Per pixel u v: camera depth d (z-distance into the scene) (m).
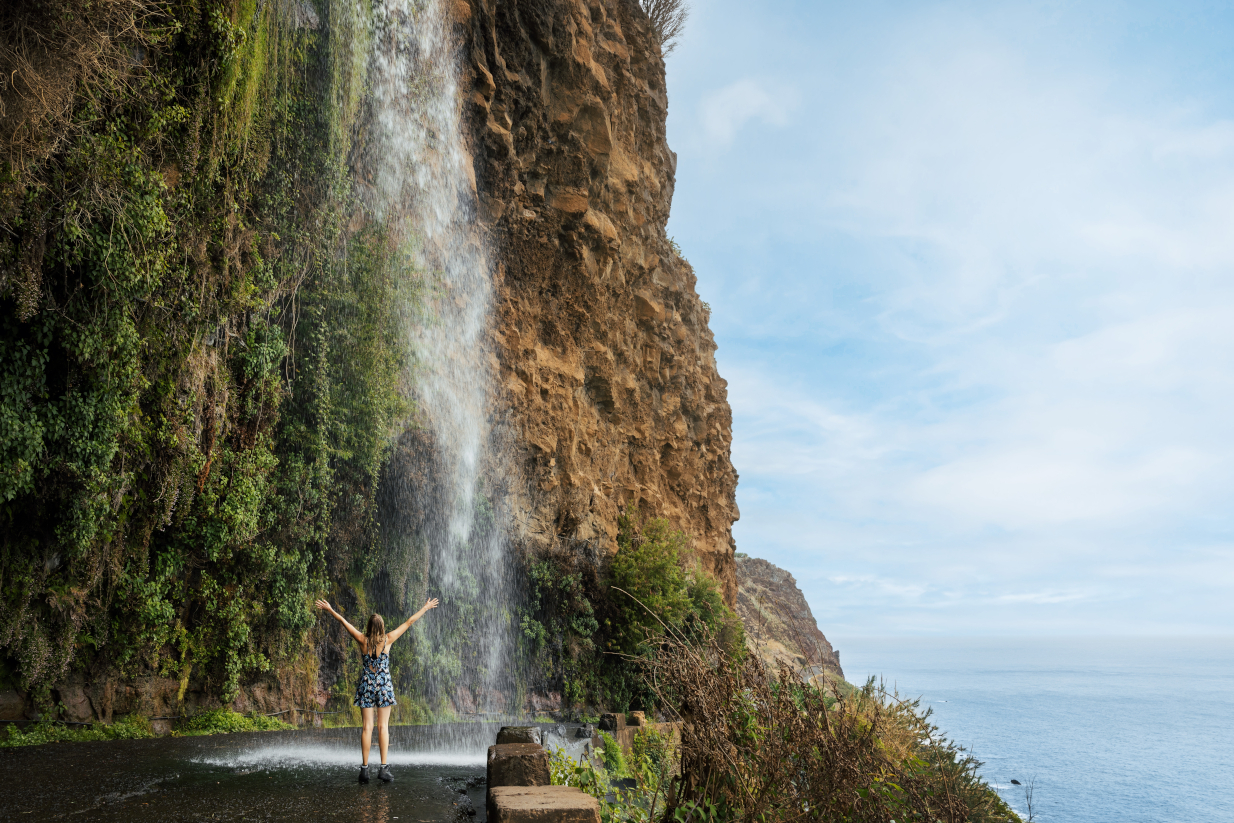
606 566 26.44
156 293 10.75
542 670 21.89
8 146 7.73
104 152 9.20
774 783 4.56
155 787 7.08
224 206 12.08
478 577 20.52
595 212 27.58
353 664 15.63
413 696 17.03
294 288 14.65
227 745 10.47
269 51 13.50
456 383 20.69
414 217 19.42
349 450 15.59
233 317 12.80
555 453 25.02
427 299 19.58
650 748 9.27
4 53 7.39
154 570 11.80
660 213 35.34
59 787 7.01
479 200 22.81
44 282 9.11
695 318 40.47
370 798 6.75
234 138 12.05
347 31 16.09
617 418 29.62
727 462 44.56
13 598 9.66
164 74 10.30
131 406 10.35
